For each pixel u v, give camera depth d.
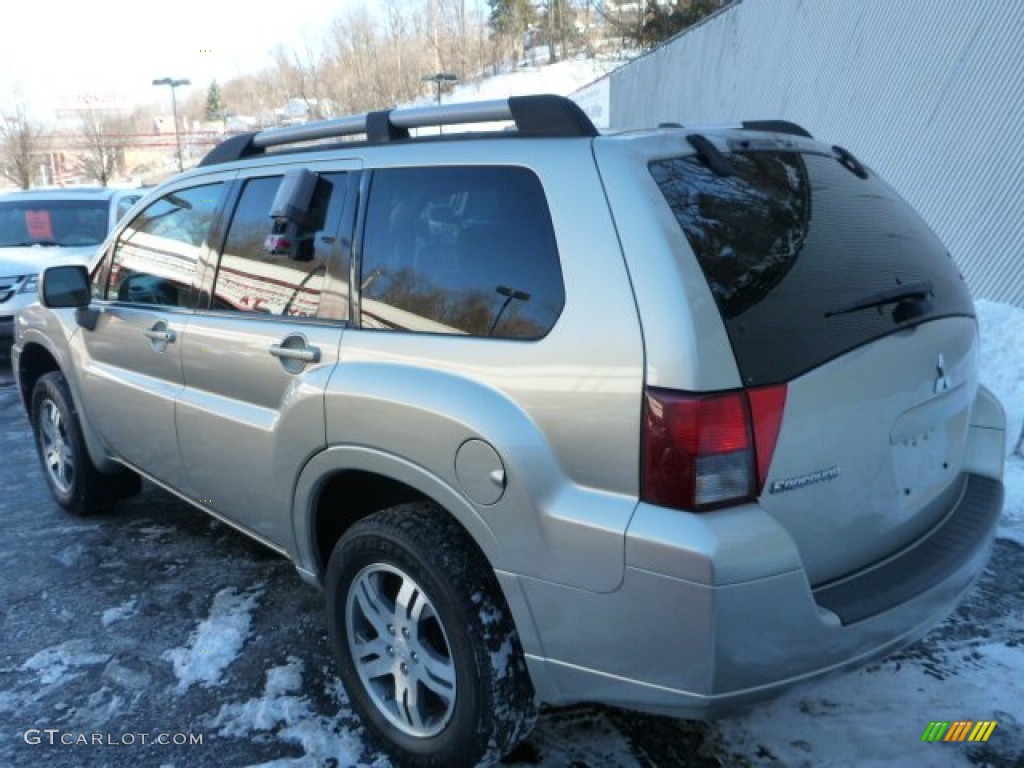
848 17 10.89
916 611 2.25
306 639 3.42
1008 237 7.54
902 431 2.38
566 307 2.18
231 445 3.20
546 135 2.43
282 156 3.24
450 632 2.36
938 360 2.49
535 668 2.26
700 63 16.95
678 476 1.95
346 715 2.94
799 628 2.01
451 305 2.47
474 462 2.26
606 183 2.20
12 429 6.79
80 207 10.65
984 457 2.93
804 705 2.90
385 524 2.50
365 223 2.79
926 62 9.14
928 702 2.89
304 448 2.79
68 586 3.93
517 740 2.41
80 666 3.27
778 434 2.02
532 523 2.15
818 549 2.17
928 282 2.52
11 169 56.81
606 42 66.25
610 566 2.03
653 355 1.99
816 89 11.47
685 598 1.93
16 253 9.68
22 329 4.91
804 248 2.29
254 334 3.07
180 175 3.83
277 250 3.01
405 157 2.73
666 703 2.04
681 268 2.04
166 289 3.72
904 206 2.87
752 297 2.08
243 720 2.93
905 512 2.44
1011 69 7.93
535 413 2.17
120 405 3.96
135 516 4.77
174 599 3.78
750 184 2.36
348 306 2.77
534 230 2.31
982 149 8.09
